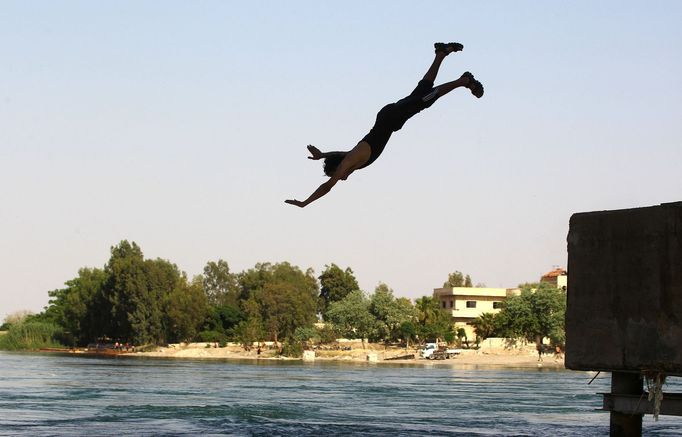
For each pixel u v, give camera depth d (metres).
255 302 158.38
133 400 49.25
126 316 156.88
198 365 108.19
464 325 178.00
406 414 42.88
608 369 22.66
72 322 165.75
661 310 21.73
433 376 85.38
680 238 21.48
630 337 22.27
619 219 22.64
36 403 46.31
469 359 134.38
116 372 84.44
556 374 96.25
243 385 65.62
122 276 157.00
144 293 155.75
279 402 49.28
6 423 36.38
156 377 75.94
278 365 113.62
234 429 35.41
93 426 35.75
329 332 154.50
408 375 86.94
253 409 44.34
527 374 94.62
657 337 21.77
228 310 167.25
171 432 34.09
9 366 95.94
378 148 13.13
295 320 157.12
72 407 44.19
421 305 161.62
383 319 154.62
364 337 154.38
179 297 156.88
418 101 13.42
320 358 142.00
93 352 161.38
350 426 36.97
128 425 36.25
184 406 45.47
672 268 21.59
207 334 161.50
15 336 174.12
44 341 174.62
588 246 23.23
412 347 154.38
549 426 38.06
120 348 159.88
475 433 35.09
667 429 36.62
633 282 22.28
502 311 147.00
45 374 78.19
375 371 96.31
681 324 21.39
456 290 178.38
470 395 57.34
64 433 33.25
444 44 14.09
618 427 23.17
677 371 21.41
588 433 35.59
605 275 22.84
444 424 38.38
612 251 22.75
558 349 131.75
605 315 22.77
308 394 56.62
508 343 143.50
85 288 163.00
